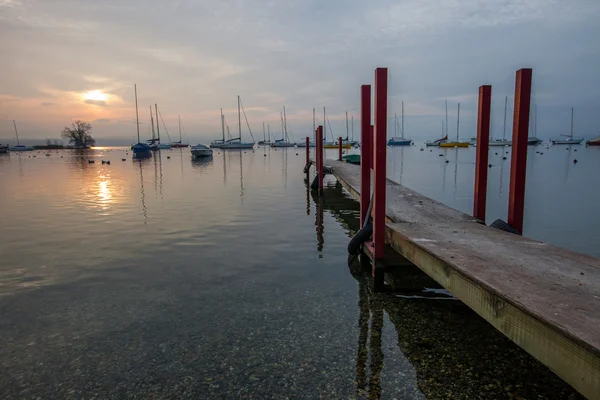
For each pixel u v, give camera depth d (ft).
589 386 7.39
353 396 11.13
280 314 16.42
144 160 153.58
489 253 13.91
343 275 21.13
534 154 163.94
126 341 14.34
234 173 88.74
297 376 12.11
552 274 11.53
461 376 11.94
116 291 19.04
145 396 11.30
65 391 11.59
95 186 64.28
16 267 22.70
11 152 271.90
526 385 11.41
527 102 17.84
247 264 22.98
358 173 50.06
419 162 124.47
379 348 13.67
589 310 8.91
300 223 34.71
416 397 11.03
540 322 8.64
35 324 15.74
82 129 362.33
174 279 20.61
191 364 12.84
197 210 41.09
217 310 16.84
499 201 47.60
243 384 11.76
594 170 88.53
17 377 12.30
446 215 22.04
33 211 41.04
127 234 30.45
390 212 22.95
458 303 17.40
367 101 22.70
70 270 22.13
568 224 33.53
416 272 18.94
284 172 91.04
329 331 14.93
